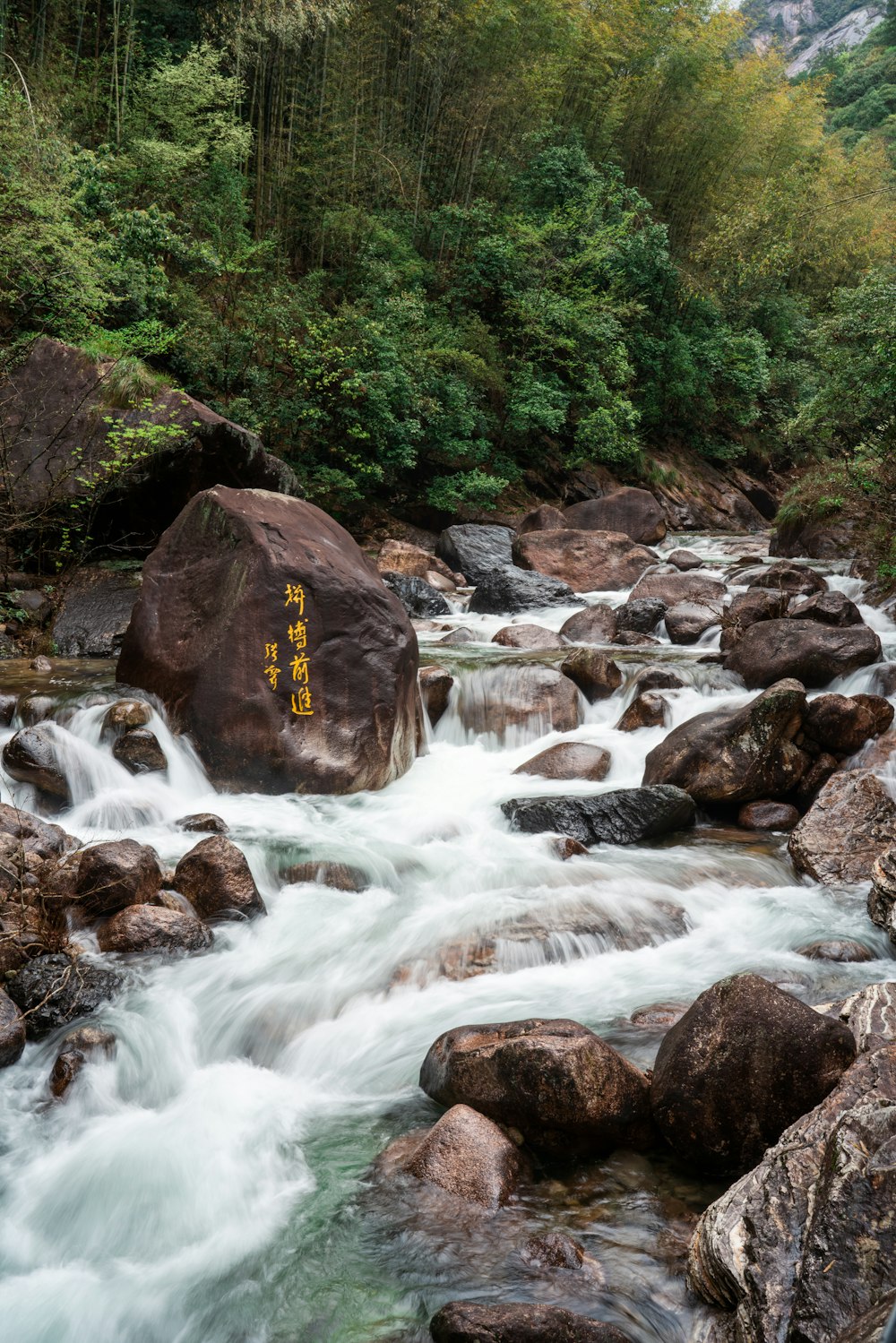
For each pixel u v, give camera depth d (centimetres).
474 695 889
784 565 1195
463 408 1970
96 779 692
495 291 2272
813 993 459
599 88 2638
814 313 3350
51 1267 324
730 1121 339
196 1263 319
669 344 2591
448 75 2266
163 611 780
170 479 1201
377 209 2142
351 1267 311
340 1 1847
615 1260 305
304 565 744
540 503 2220
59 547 1186
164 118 1712
